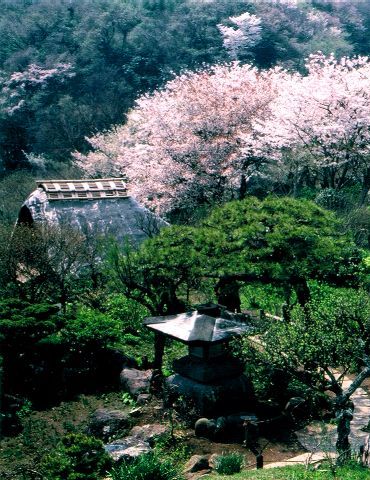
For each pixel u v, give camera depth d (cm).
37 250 1797
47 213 2288
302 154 2956
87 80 6550
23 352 1423
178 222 3041
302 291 1437
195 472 1018
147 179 3123
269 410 1252
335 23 8069
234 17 7300
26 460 1122
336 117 2762
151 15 8025
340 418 969
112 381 1481
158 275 1478
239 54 6888
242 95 3025
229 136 3003
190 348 1283
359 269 1648
